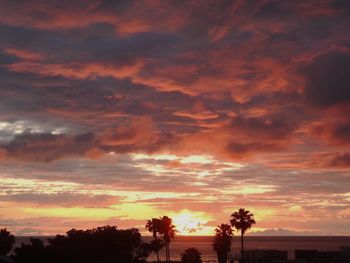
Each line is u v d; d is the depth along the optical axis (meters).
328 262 109.12
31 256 87.12
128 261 96.88
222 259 115.50
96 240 93.44
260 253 115.44
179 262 116.06
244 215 113.19
